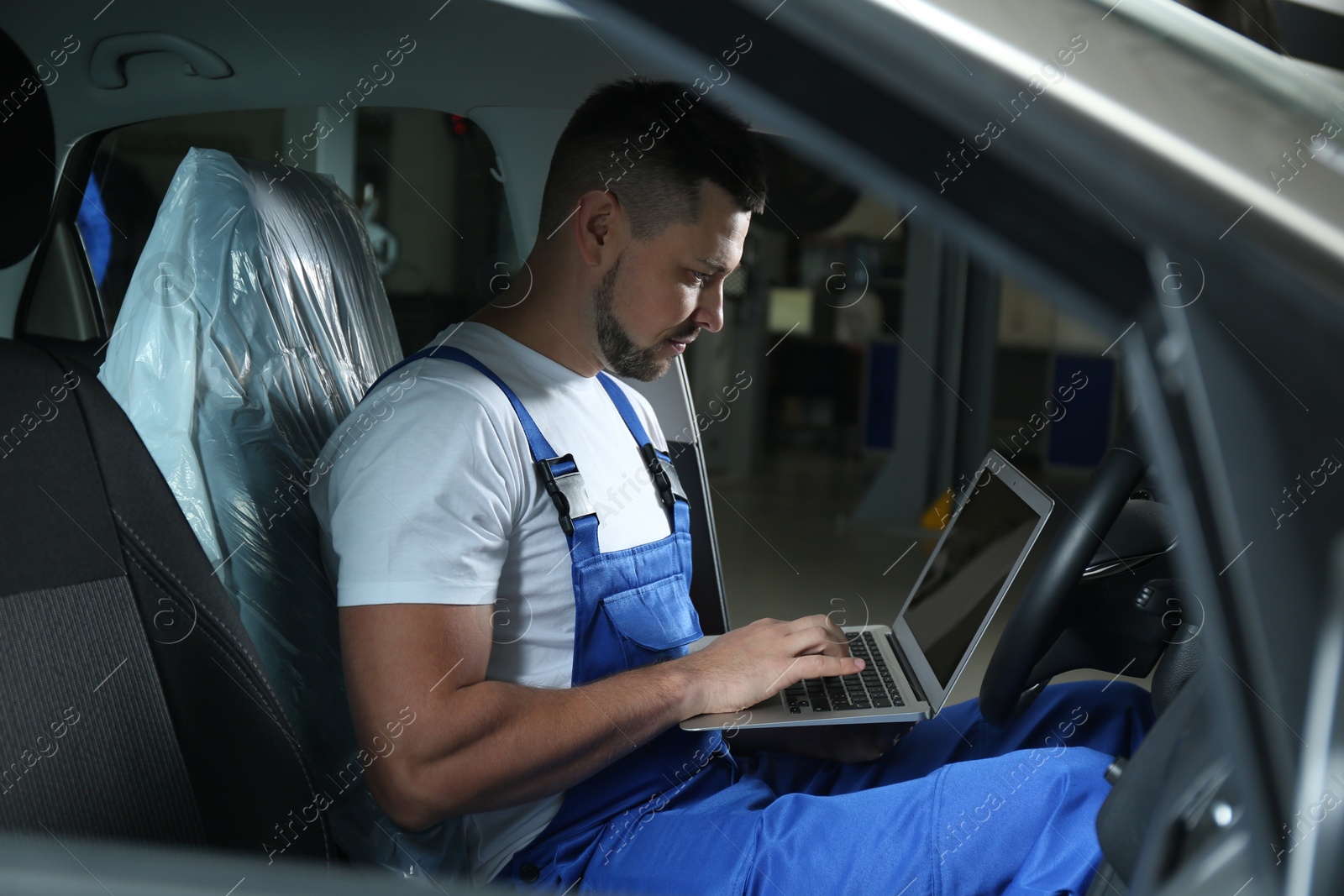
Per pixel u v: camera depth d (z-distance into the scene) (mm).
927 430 5043
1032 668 1056
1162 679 1048
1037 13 443
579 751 998
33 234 844
